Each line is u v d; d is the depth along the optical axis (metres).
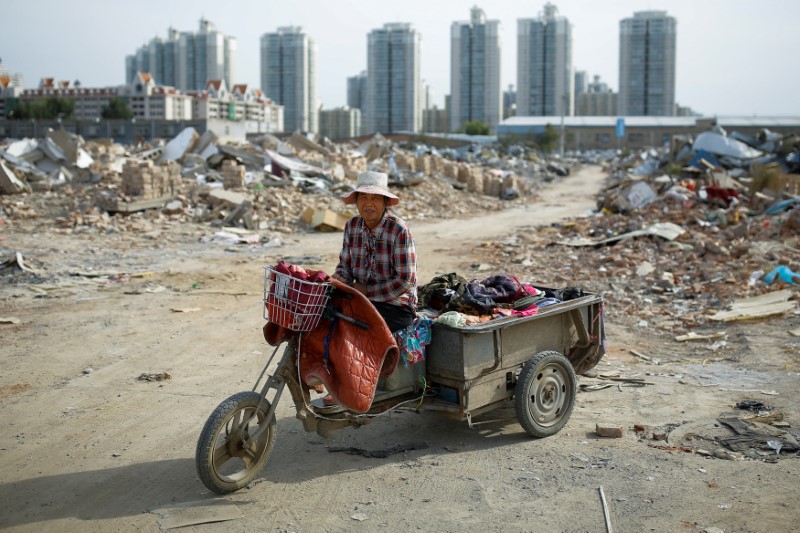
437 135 106.94
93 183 26.08
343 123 180.38
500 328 5.37
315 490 4.79
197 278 13.55
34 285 12.47
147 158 33.28
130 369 7.81
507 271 14.59
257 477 4.98
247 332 9.53
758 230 17.50
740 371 7.48
